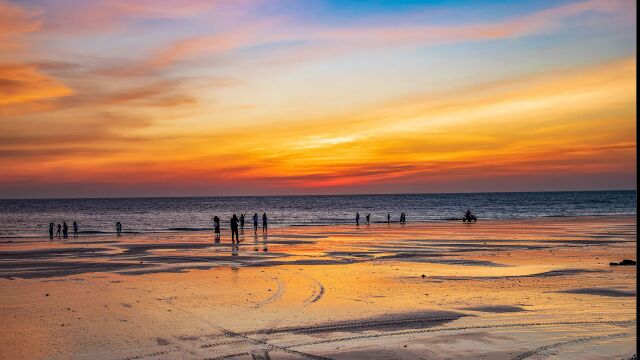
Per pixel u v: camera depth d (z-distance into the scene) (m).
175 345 11.88
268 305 16.03
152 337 12.56
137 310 15.54
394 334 12.60
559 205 158.88
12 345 12.01
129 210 178.75
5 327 13.62
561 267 23.61
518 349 11.24
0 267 25.72
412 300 16.55
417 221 75.75
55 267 25.64
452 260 26.83
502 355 10.85
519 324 13.39
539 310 14.94
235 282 20.44
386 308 15.42
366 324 13.59
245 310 15.34
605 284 19.06
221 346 11.79
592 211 113.94
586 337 12.13
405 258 28.02
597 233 44.47
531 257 27.67
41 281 21.20
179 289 18.97
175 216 127.31
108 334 12.85
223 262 27.05
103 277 22.16
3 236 54.94
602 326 13.13
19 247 37.47
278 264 26.03
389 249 33.00
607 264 24.52
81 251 34.06
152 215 134.62
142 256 30.44
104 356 11.13
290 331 12.99
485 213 112.75
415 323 13.62
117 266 25.81
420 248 33.38
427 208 154.50
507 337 12.20
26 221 106.62
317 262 26.72
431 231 50.09
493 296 17.03
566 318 13.97
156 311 15.36
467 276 21.38
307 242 39.19
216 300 16.88
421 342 11.90
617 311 14.74
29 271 24.20
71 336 12.71
